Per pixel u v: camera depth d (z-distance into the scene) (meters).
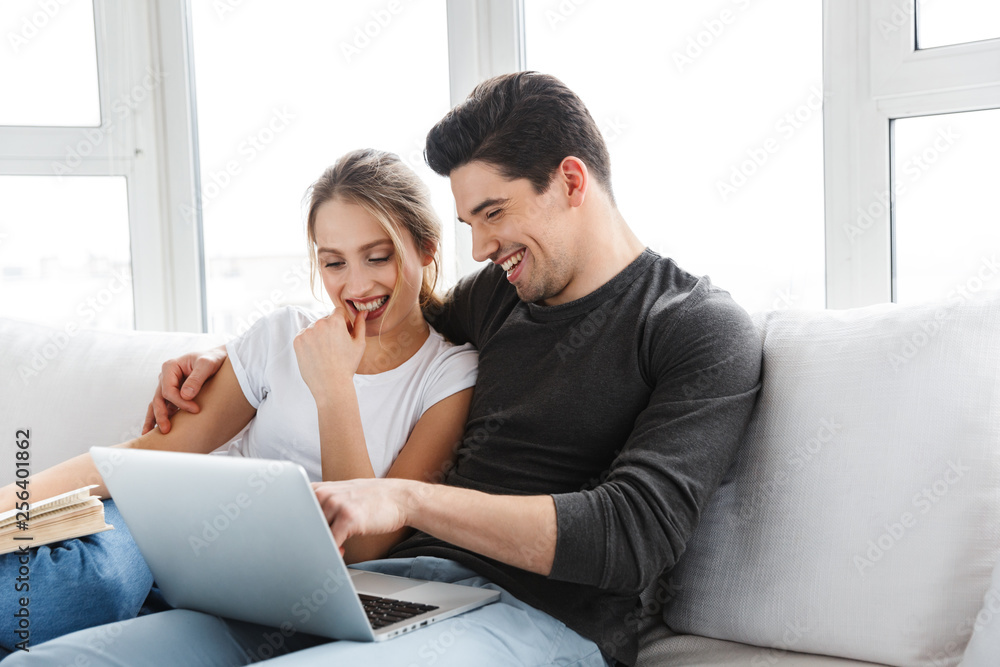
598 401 1.13
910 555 0.99
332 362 1.22
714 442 1.03
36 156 1.91
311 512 0.79
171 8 1.92
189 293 1.98
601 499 0.97
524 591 1.03
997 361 1.03
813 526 1.06
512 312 1.28
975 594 0.95
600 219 1.19
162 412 1.33
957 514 0.98
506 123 1.14
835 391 1.10
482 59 1.76
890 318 1.12
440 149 1.18
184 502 0.89
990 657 0.86
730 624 1.09
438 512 0.96
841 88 1.44
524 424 1.16
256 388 1.36
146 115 1.94
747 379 1.11
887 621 0.98
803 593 1.04
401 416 1.30
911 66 1.38
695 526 1.01
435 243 1.36
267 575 0.88
